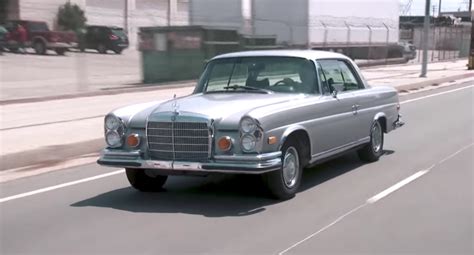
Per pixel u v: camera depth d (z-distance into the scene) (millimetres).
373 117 9812
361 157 10062
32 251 5812
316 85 8375
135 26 30812
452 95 23000
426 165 9742
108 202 7656
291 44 34344
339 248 5773
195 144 7105
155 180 8133
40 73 23297
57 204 7602
